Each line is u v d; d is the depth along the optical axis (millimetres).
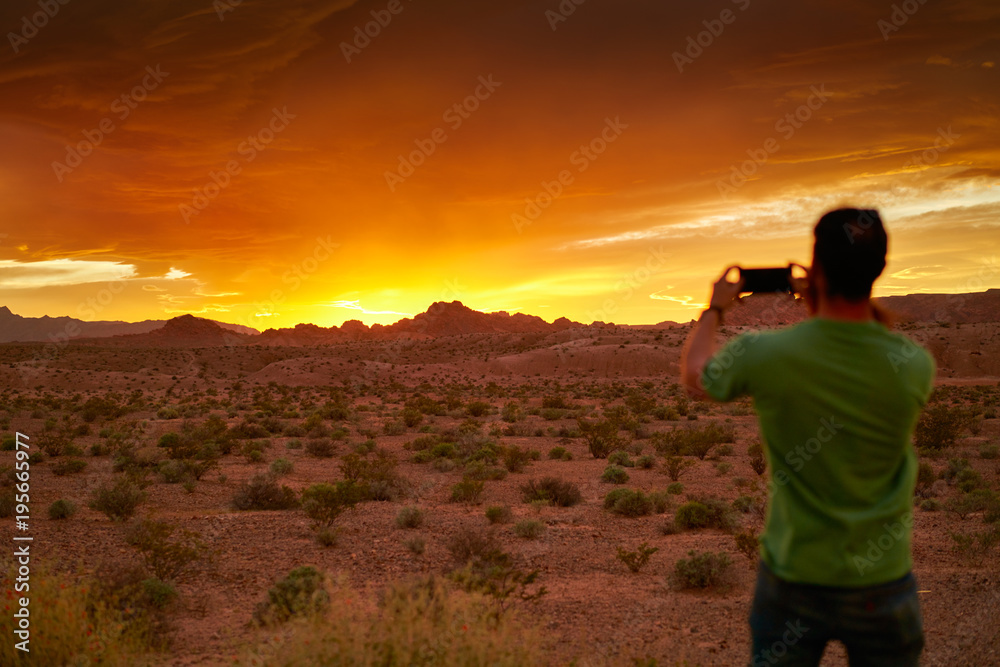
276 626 6934
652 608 8234
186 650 6645
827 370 2197
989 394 81375
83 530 13148
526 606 8266
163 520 14438
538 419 54969
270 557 11320
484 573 8523
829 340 2236
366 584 9391
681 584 9367
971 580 8867
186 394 103125
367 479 20094
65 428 38688
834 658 6117
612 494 17156
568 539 13148
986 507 15336
